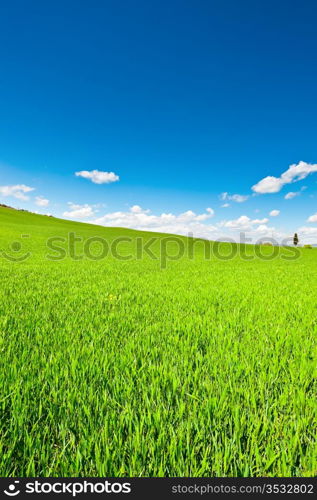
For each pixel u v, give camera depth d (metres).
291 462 1.57
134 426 1.83
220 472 1.52
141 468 1.54
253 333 3.85
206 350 3.20
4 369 2.55
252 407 2.06
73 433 1.80
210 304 5.71
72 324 4.06
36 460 1.61
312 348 3.21
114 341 3.34
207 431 1.80
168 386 2.35
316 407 2.02
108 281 8.58
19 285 7.36
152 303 5.69
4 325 3.81
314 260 25.92
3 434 1.77
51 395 2.18
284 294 7.11
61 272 10.50
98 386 2.33
